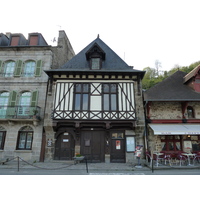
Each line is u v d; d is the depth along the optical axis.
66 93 11.17
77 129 10.90
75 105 11.03
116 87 11.39
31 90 12.03
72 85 11.38
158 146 10.81
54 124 10.48
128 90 11.33
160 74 39.16
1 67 12.61
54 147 10.98
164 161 10.21
